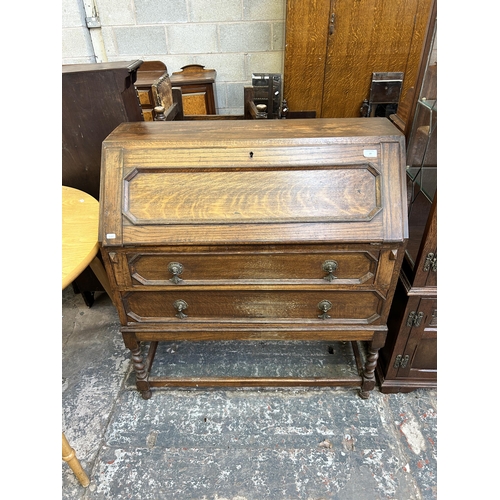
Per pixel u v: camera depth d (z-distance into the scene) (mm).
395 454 1420
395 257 1206
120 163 1216
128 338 1452
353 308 1362
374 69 2369
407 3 2154
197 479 1359
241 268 1267
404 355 1526
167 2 2672
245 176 1205
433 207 1201
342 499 1295
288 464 1396
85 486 1344
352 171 1200
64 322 2066
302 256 1233
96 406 1624
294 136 1243
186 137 1268
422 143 1382
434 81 1302
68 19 2693
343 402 1608
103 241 1194
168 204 1199
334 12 2180
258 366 1767
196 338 1456
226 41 2836
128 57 2902
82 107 1597
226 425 1532
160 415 1578
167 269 1274
